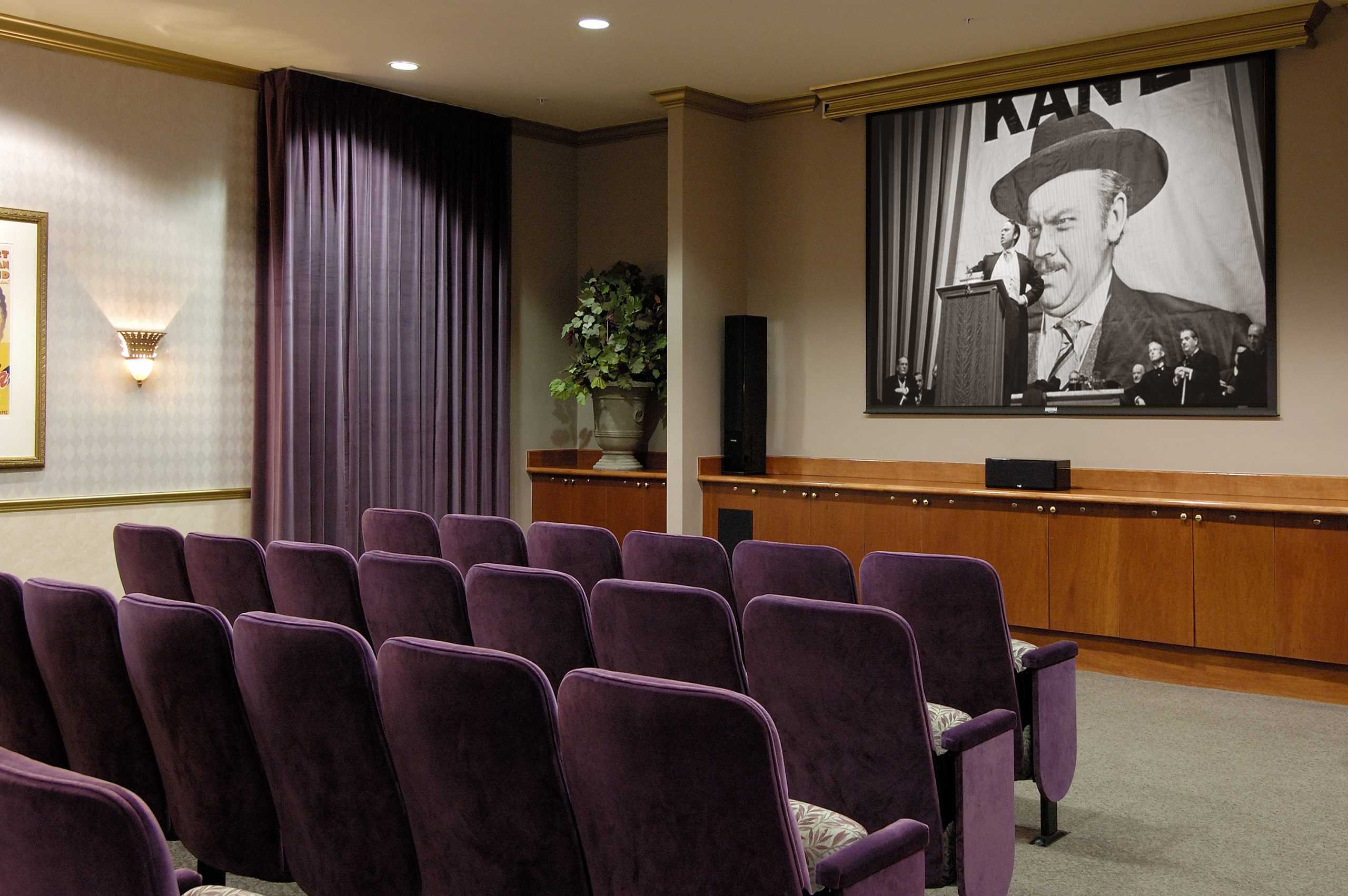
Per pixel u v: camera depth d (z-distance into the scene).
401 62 6.95
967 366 7.04
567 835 2.06
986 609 3.20
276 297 7.02
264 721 2.42
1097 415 6.54
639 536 4.20
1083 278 6.57
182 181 6.80
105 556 6.50
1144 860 3.52
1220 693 5.63
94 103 6.41
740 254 8.01
